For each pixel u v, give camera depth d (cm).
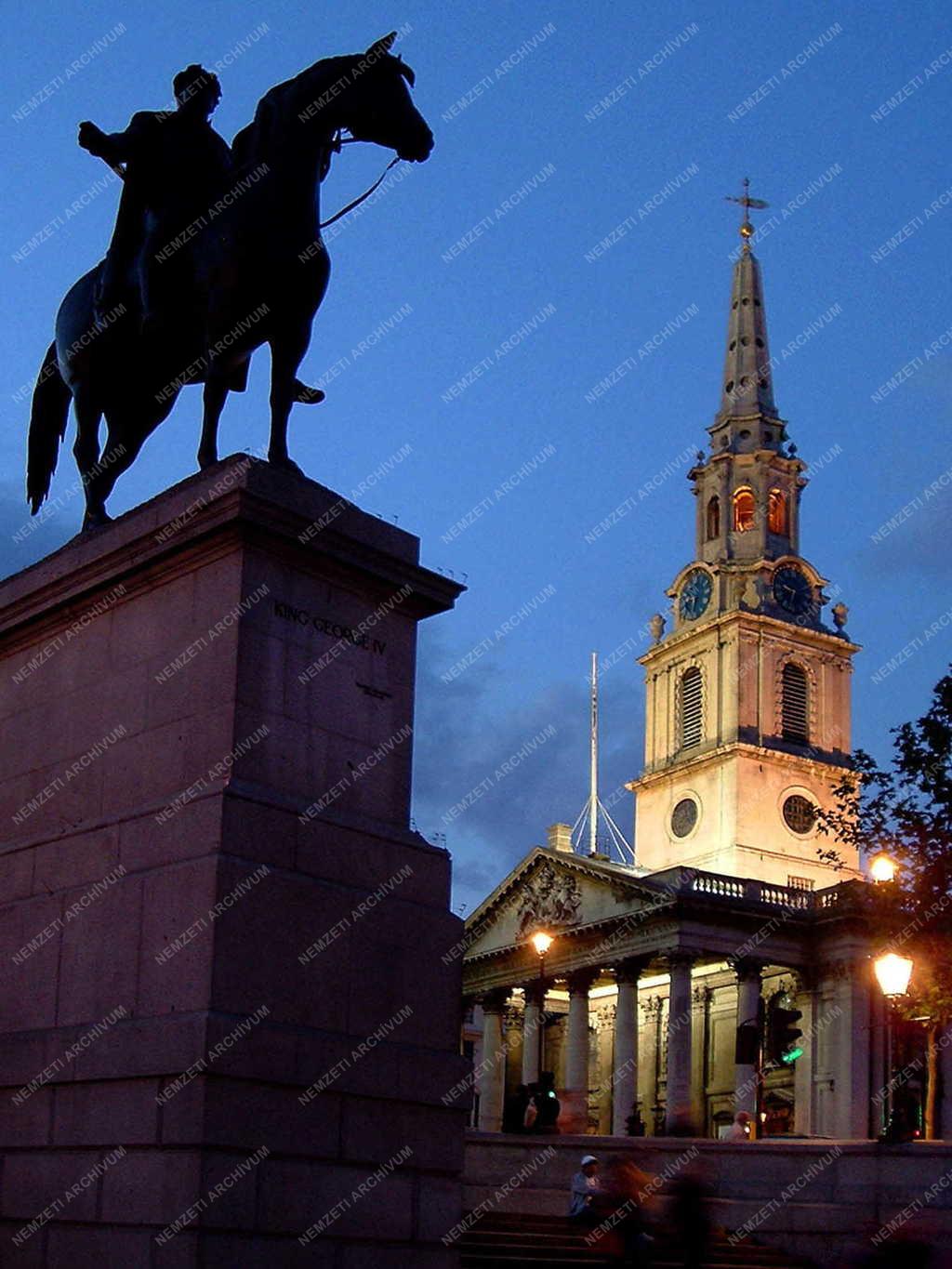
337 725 1316
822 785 9112
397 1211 1236
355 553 1342
